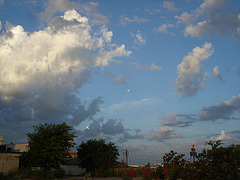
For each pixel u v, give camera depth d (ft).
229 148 56.65
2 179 88.79
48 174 105.60
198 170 58.90
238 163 55.42
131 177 79.77
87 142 162.61
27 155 120.98
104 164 143.74
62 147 120.26
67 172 178.81
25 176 98.58
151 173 75.36
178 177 67.67
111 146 158.51
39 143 118.32
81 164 156.04
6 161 106.22
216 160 56.75
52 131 122.83
